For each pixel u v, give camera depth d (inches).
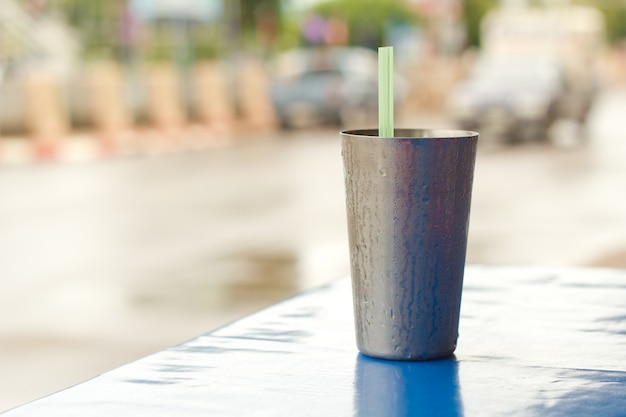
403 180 53.4
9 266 266.5
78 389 50.4
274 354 56.5
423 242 53.8
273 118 861.8
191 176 501.7
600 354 56.2
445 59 1552.7
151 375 52.6
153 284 242.1
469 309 67.9
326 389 50.1
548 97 689.0
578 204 385.4
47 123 626.2
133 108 709.9
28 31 880.3
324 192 430.9
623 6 2891.2
